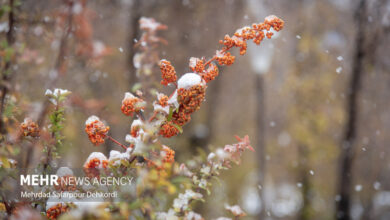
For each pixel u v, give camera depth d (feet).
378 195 43.73
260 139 37.86
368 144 36.06
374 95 34.24
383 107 34.68
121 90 26.21
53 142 6.72
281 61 43.14
